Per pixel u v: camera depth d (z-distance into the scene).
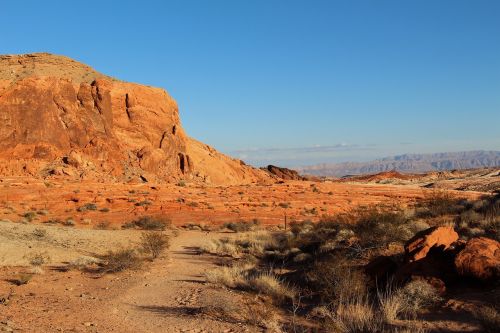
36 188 51.03
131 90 78.69
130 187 56.44
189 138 100.56
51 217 42.22
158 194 53.34
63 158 63.59
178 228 40.78
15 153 61.16
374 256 14.58
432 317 9.02
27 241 24.00
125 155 71.31
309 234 22.55
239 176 99.81
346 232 18.67
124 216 44.19
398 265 12.20
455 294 9.99
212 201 52.88
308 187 69.06
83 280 15.69
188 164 79.88
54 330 8.44
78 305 11.30
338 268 12.27
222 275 15.69
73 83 72.56
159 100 82.44
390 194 63.31
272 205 52.56
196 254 24.73
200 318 9.98
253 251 24.08
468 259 10.37
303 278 14.45
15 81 67.56
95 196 50.03
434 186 98.75
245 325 9.37
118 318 10.05
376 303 10.56
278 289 12.93
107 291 13.70
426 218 20.72
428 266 10.88
